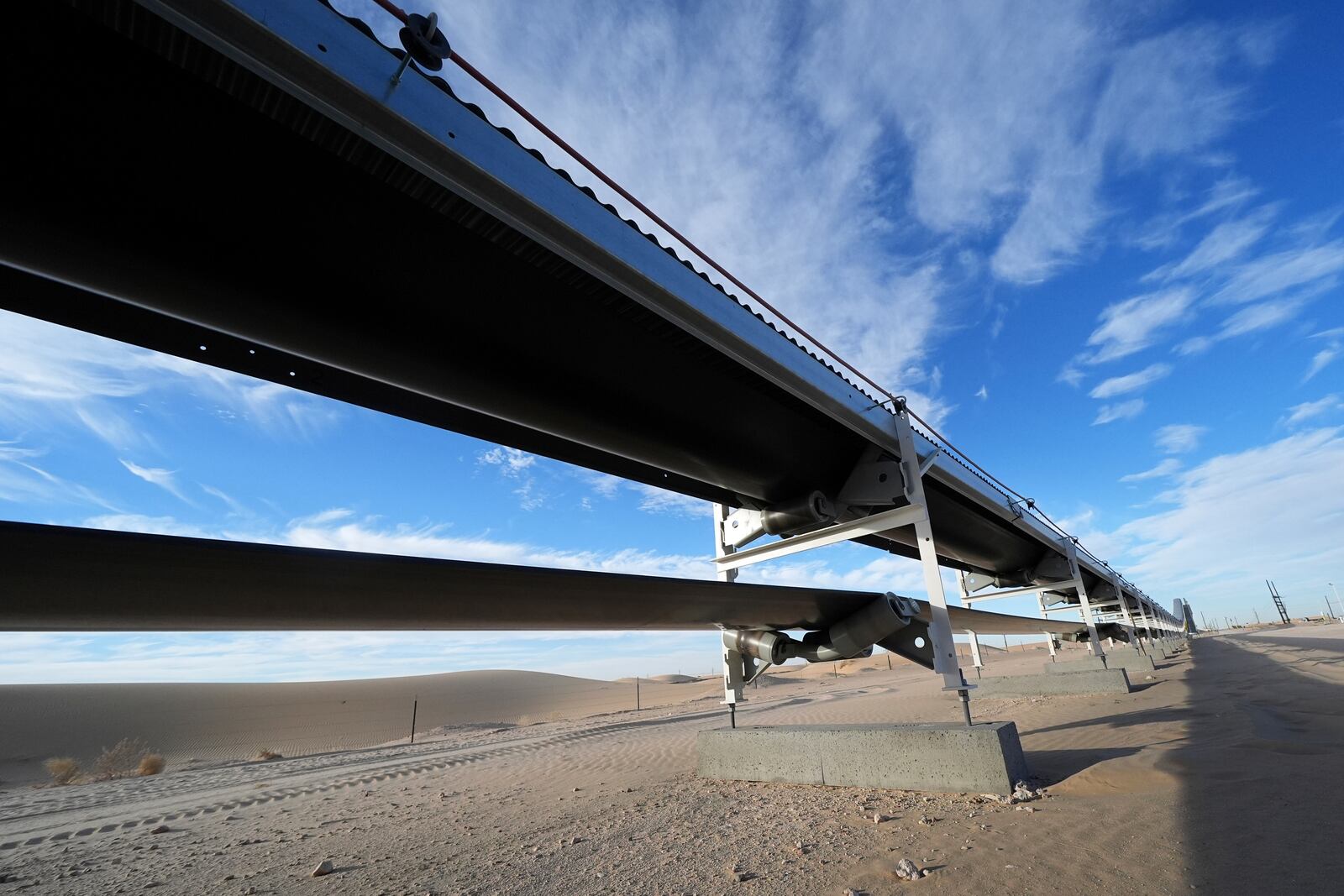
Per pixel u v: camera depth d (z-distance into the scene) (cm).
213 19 221
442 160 297
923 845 387
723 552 854
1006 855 350
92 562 214
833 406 625
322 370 453
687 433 615
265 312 370
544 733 1931
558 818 610
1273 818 356
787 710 1920
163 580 240
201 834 740
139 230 299
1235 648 2845
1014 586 1559
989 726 551
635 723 1961
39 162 256
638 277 409
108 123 251
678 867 400
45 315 341
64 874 581
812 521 758
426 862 493
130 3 207
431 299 391
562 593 407
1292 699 901
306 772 1388
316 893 438
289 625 320
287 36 239
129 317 364
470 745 1767
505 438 562
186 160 275
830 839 423
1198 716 809
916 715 1280
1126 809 414
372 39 276
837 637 686
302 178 300
